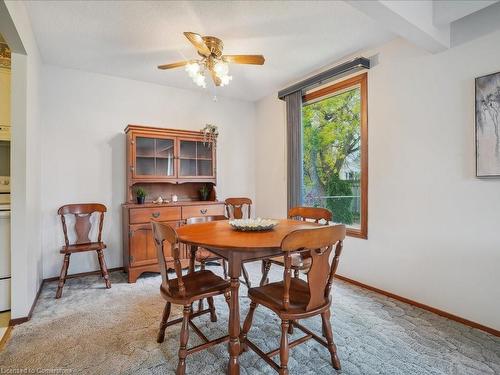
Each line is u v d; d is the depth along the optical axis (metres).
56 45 2.68
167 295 1.63
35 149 2.58
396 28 1.93
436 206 2.29
